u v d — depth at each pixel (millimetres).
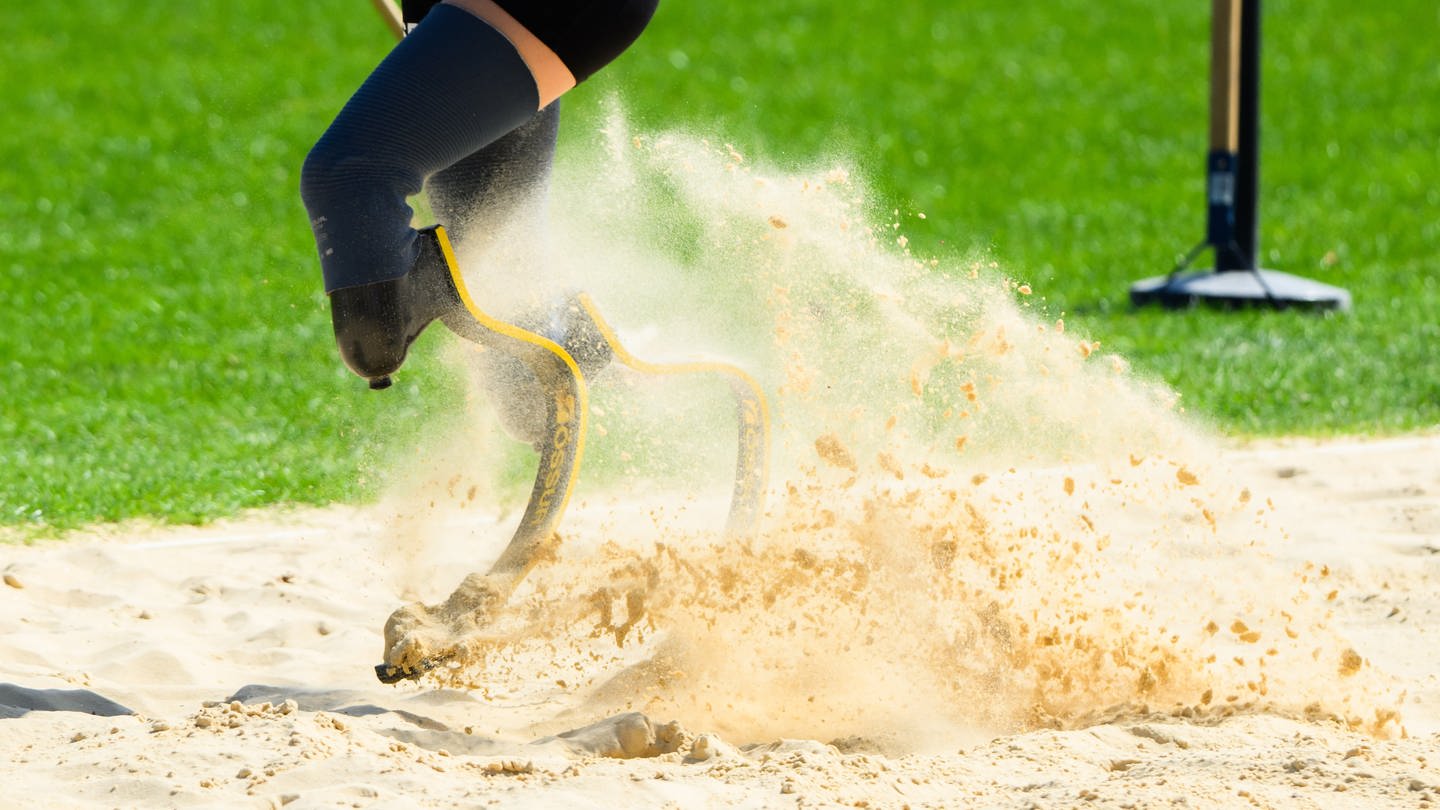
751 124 68188
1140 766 14508
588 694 18328
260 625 21641
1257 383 34812
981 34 83938
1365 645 20047
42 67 76625
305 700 17797
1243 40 43062
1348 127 68188
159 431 32938
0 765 15117
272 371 37688
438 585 23156
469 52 16031
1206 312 41938
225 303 44844
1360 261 49750
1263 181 60750
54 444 32094
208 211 56469
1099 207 57031
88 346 40156
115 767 14734
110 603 22641
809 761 14789
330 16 86375
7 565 24312
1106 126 68688
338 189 15805
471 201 17578
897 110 71125
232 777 14469
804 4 89625
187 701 18234
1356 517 25969
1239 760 14273
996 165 63250
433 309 16406
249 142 65625
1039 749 15359
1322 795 13234
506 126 16453
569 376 17375
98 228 54000
